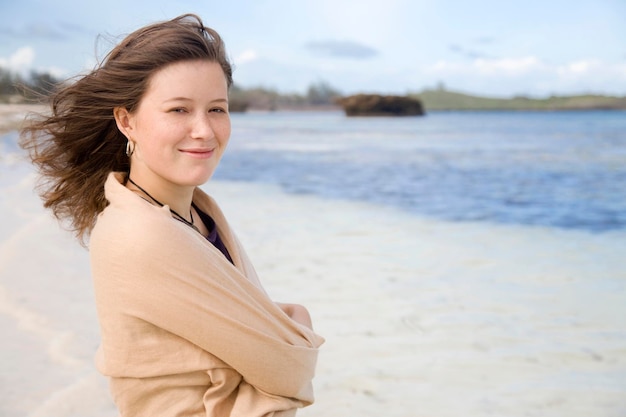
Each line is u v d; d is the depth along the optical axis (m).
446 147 24.05
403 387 3.46
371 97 62.12
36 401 3.15
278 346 1.56
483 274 5.75
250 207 9.65
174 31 1.56
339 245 6.85
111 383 1.57
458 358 3.85
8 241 6.53
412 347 4.02
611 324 4.45
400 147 24.25
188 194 1.73
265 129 40.50
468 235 7.62
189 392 1.56
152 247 1.45
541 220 8.82
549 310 4.75
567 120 57.97
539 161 18.05
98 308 1.54
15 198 9.43
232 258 1.83
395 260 6.22
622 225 8.42
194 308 1.47
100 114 1.63
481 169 15.81
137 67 1.54
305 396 1.67
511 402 3.29
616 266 6.09
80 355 3.73
